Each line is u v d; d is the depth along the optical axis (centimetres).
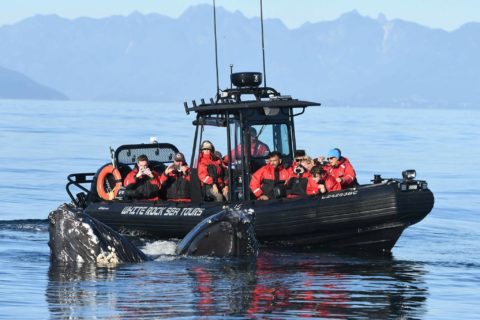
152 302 3588
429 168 12006
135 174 6159
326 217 5362
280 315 3425
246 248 4481
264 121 5872
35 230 5869
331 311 3528
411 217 5312
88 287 3828
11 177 9675
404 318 3459
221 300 3644
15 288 3819
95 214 6119
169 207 5809
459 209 7675
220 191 5950
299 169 5631
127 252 4284
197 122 6109
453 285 4188
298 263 4753
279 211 5431
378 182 5466
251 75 5969
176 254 4531
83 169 10769
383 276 4400
